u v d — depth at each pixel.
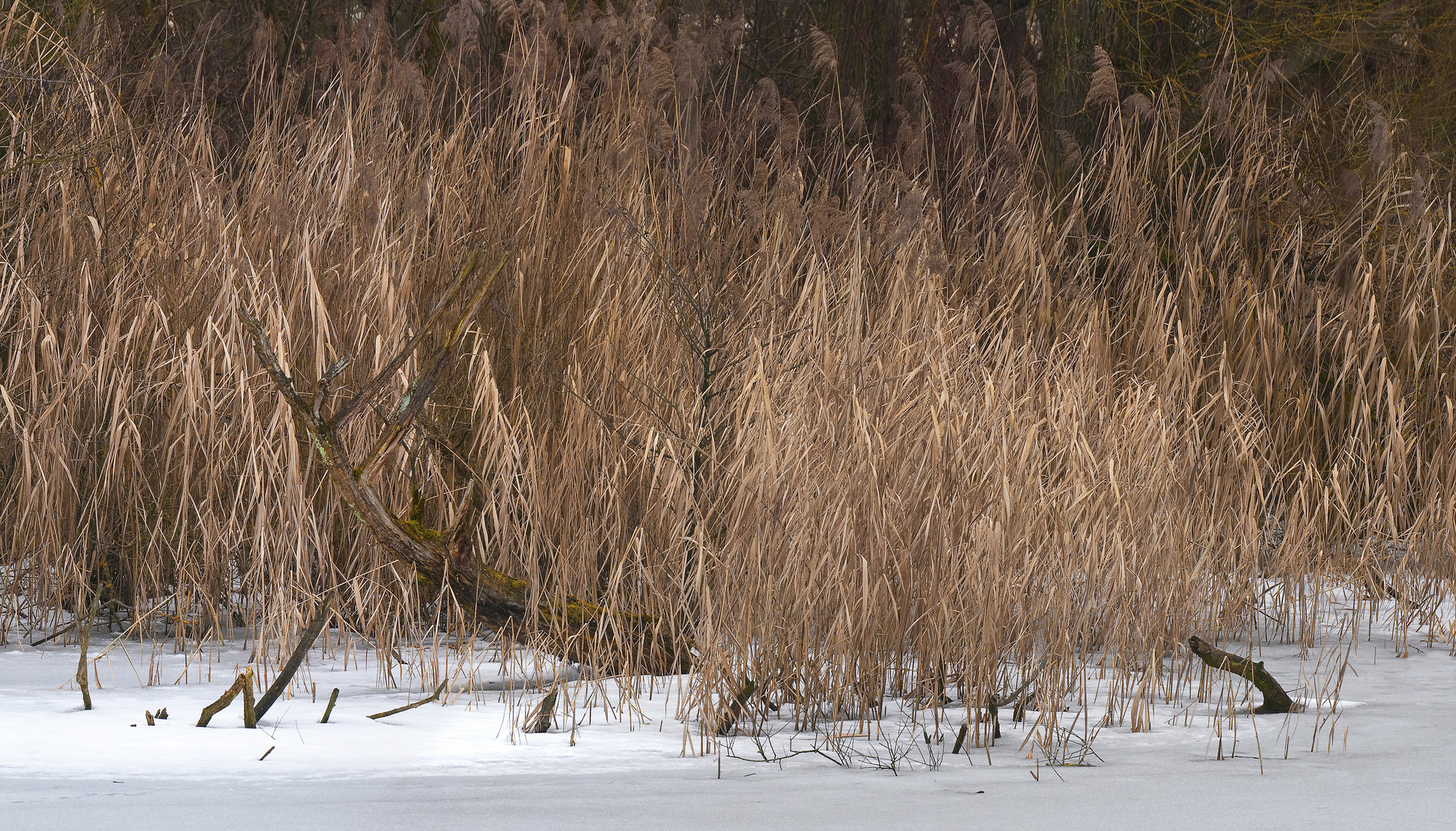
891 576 9.26
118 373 11.13
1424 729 8.55
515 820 6.00
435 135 13.20
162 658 10.59
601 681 9.20
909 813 6.27
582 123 13.56
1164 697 9.66
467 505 9.63
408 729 8.30
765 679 8.94
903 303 11.82
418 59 18.03
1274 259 15.39
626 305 11.89
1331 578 13.05
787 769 7.40
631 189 12.80
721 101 15.05
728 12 18.92
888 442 9.70
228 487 11.00
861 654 8.84
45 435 11.00
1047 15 17.98
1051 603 9.00
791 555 8.84
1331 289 14.70
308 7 19.31
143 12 18.62
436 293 11.93
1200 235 15.42
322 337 10.89
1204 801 6.59
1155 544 9.64
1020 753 7.91
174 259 11.84
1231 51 17.36
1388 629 12.72
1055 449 10.30
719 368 11.12
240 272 11.59
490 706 9.12
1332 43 17.30
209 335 10.66
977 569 8.80
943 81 17.62
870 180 14.82
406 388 10.92
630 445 11.05
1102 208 15.75
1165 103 15.66
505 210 12.49
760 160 13.95
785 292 12.34
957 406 9.93
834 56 15.39
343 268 11.80
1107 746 8.15
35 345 11.82
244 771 7.11
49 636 11.24
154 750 7.56
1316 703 9.46
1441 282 14.78
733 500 9.77
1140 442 10.55
